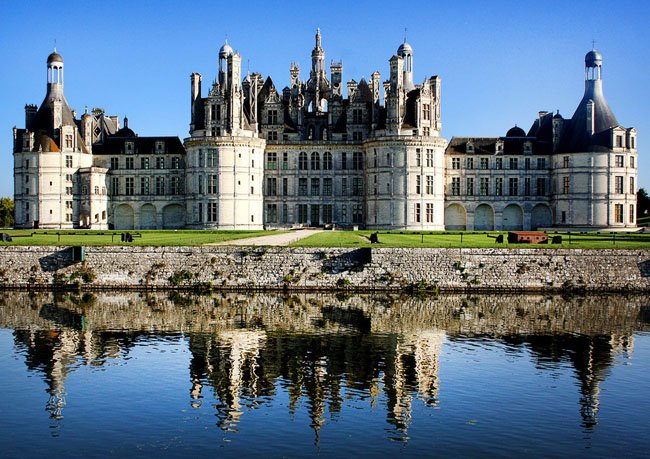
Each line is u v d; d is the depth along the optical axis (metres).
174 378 40.56
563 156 143.25
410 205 133.50
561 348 47.91
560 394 38.09
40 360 44.38
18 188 143.88
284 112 147.25
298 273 74.06
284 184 146.00
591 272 74.81
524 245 77.69
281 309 62.03
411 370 42.34
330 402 36.69
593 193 139.50
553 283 74.31
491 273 74.19
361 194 145.38
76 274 75.38
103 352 46.22
